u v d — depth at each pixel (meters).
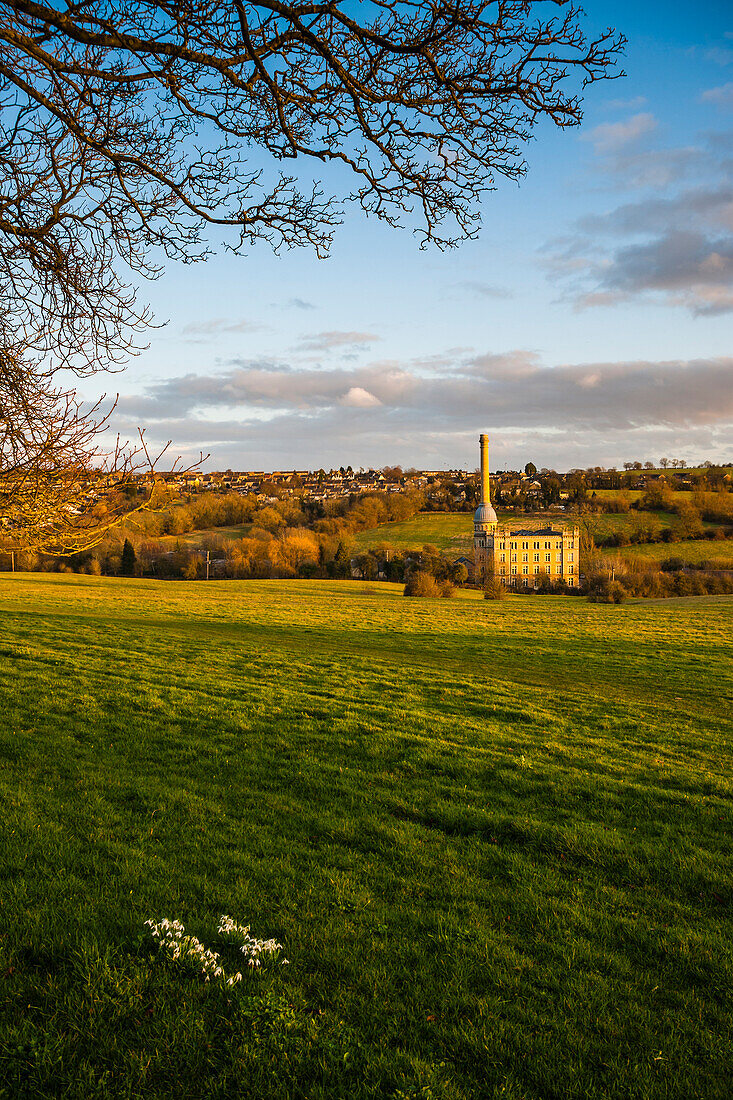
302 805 11.54
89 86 5.77
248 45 5.34
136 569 105.75
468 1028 5.89
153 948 6.61
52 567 103.88
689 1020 6.25
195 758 13.95
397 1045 5.62
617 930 7.95
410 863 9.52
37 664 22.45
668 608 69.75
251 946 6.67
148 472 6.59
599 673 29.20
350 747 15.12
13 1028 5.29
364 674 24.84
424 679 24.50
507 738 16.52
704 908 8.59
